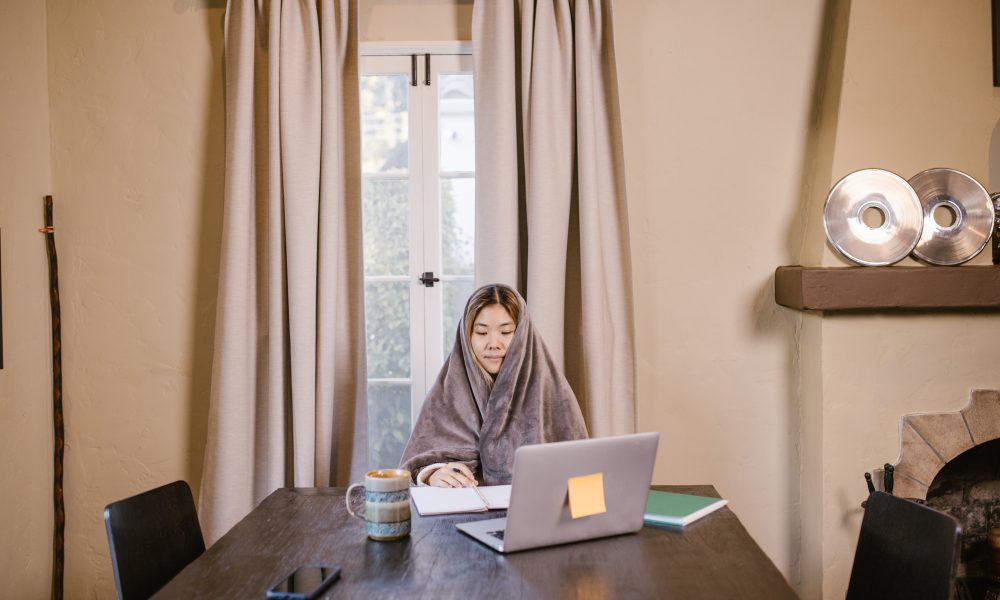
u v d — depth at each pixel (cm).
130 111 287
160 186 287
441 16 287
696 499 186
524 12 272
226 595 135
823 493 266
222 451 266
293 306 267
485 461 221
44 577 282
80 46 286
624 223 273
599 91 275
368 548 158
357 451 277
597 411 266
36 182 279
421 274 293
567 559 151
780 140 284
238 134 269
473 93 291
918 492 264
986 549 281
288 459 276
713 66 284
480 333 228
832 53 277
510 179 270
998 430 263
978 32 266
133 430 288
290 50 270
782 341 285
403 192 296
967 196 265
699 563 148
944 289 253
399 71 290
